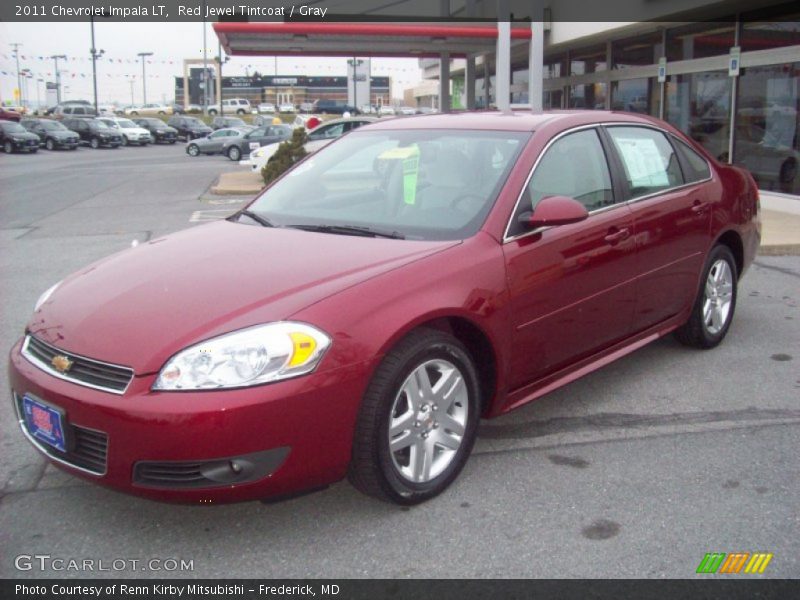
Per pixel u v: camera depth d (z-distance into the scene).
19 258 9.66
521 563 2.99
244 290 3.24
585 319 4.14
